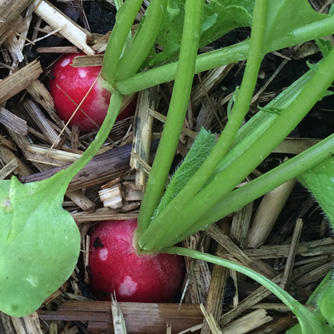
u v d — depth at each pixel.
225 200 0.16
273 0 0.14
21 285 0.15
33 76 0.19
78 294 0.18
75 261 0.15
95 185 0.19
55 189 0.16
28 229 0.15
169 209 0.16
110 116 0.17
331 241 0.20
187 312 0.18
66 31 0.19
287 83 0.21
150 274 0.18
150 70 0.17
